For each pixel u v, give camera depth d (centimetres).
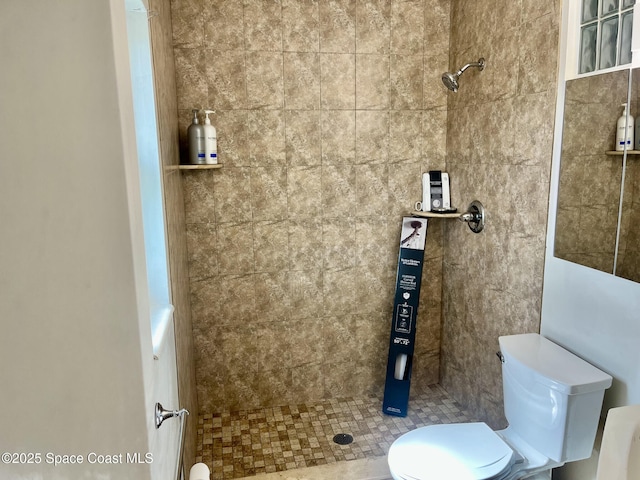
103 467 90
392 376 289
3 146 77
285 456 253
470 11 258
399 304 288
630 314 162
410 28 279
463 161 273
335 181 284
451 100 284
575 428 171
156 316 165
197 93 260
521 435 194
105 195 80
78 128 78
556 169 197
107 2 75
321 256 290
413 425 278
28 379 85
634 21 156
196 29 255
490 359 255
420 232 285
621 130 162
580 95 182
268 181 276
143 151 172
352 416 289
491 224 248
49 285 82
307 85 271
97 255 82
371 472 234
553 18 196
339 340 302
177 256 221
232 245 278
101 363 86
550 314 205
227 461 249
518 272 227
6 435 86
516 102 223
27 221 80
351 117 280
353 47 273
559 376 170
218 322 285
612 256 169
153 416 98
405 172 291
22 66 75
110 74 77
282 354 296
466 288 277
